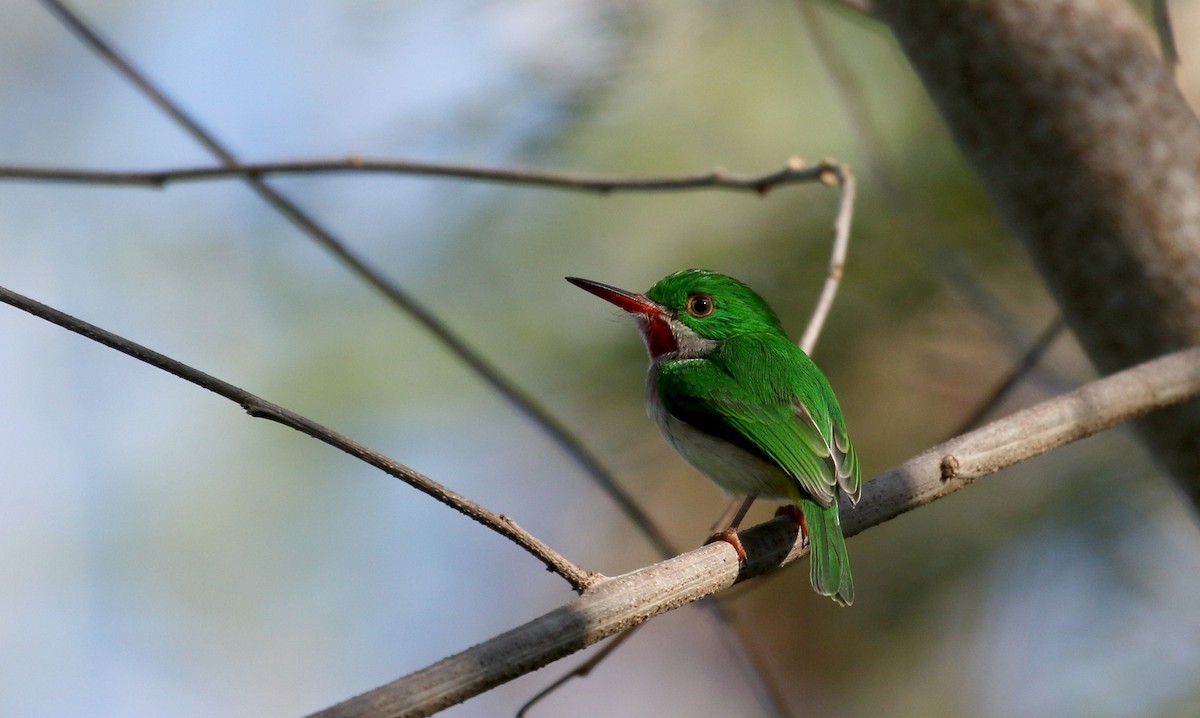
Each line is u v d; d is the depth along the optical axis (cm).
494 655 487
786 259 895
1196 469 764
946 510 873
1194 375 725
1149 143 764
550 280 995
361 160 786
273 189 782
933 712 880
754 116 934
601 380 946
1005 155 785
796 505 737
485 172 780
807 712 1072
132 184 786
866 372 866
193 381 500
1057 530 843
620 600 534
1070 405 698
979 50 776
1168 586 830
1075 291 784
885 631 897
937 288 854
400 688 462
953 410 860
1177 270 757
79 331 500
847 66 909
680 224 951
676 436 838
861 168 898
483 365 754
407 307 757
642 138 950
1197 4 983
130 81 807
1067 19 773
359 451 502
